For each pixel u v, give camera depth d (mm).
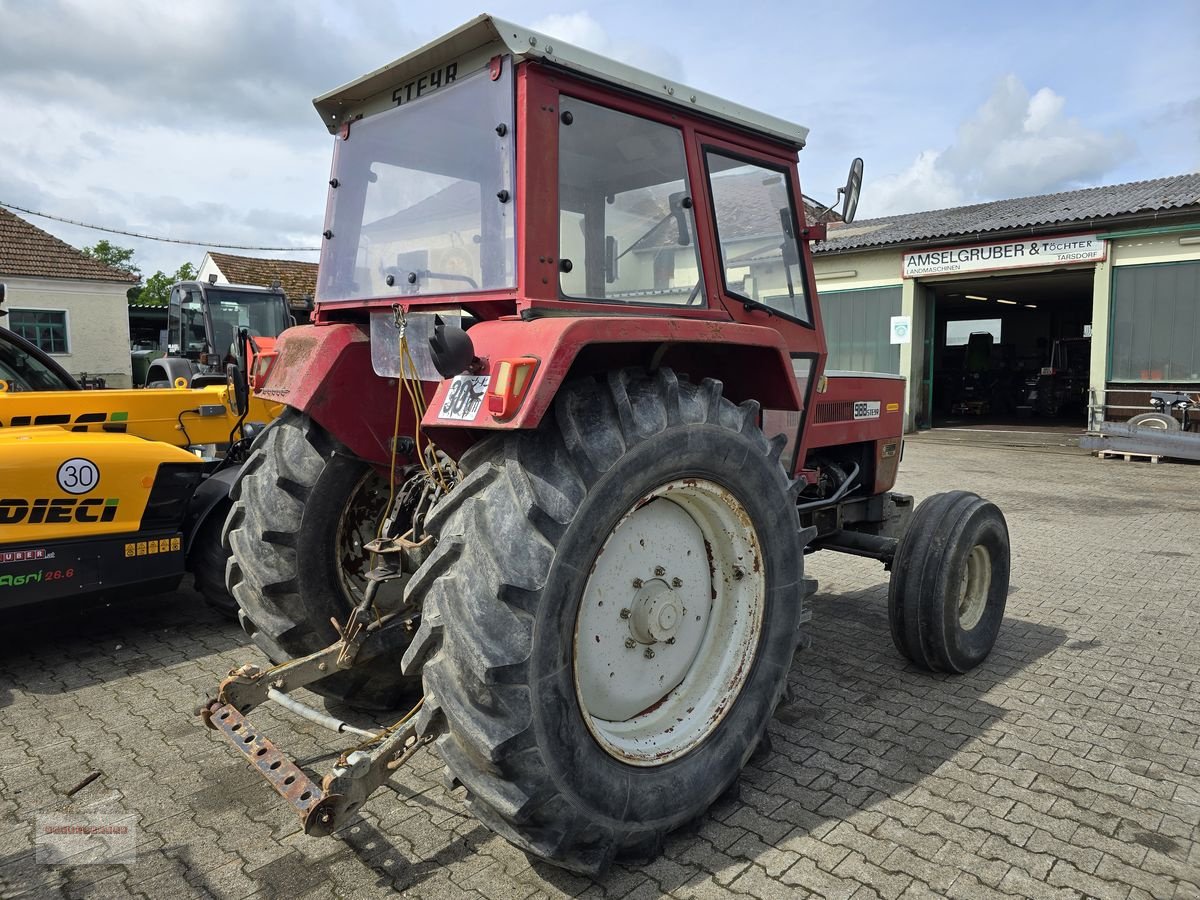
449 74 2562
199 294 11836
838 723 3205
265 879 2254
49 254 21969
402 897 2184
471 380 2139
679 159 2793
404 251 2758
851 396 4152
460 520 2080
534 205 2305
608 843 2176
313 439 2891
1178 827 2508
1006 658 3896
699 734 2477
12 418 4477
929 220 17094
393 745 2115
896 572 3592
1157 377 12172
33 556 3529
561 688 2037
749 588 2631
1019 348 22203
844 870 2295
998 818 2553
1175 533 6668
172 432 4992
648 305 2635
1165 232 11836
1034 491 8766
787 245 3350
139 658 3879
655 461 2215
